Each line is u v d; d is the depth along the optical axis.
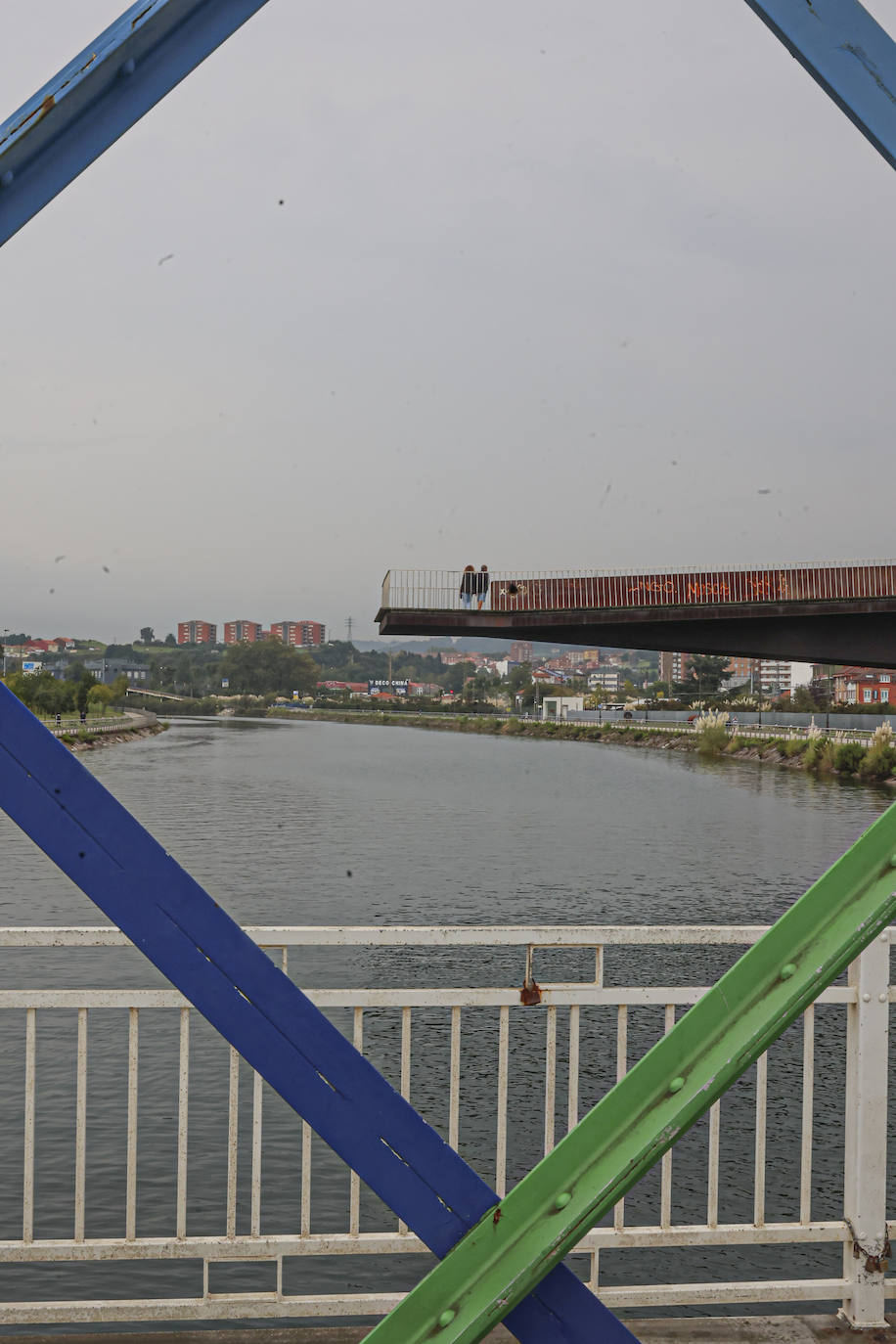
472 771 67.19
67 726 94.69
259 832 36.41
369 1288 8.47
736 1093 12.45
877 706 102.62
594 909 23.80
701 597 38.69
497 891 25.81
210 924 1.97
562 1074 13.13
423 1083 12.88
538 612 38.56
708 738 84.75
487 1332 1.92
